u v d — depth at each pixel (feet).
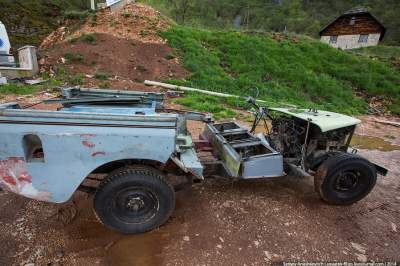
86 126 8.25
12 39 69.05
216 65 46.09
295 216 11.07
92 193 9.71
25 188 8.46
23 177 8.35
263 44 57.16
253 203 11.73
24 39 70.79
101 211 8.94
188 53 45.62
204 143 13.43
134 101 12.19
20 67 37.96
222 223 10.32
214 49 51.44
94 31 46.96
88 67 38.40
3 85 30.99
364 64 59.11
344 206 12.19
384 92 50.98
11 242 8.87
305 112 13.26
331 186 11.54
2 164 8.14
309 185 13.79
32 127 8.00
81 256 8.54
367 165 11.59
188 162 9.57
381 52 85.51
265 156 11.27
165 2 87.30
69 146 8.23
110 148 8.41
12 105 9.53
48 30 76.38
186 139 10.80
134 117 8.39
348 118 12.67
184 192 12.26
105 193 8.76
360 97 49.42
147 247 9.02
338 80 53.36
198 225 10.13
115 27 48.49
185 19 85.87
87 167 8.51
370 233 10.53
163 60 42.50
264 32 67.21
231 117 27.20
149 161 9.71
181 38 49.57
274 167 11.43
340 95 47.03
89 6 87.45
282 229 10.23
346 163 11.34
